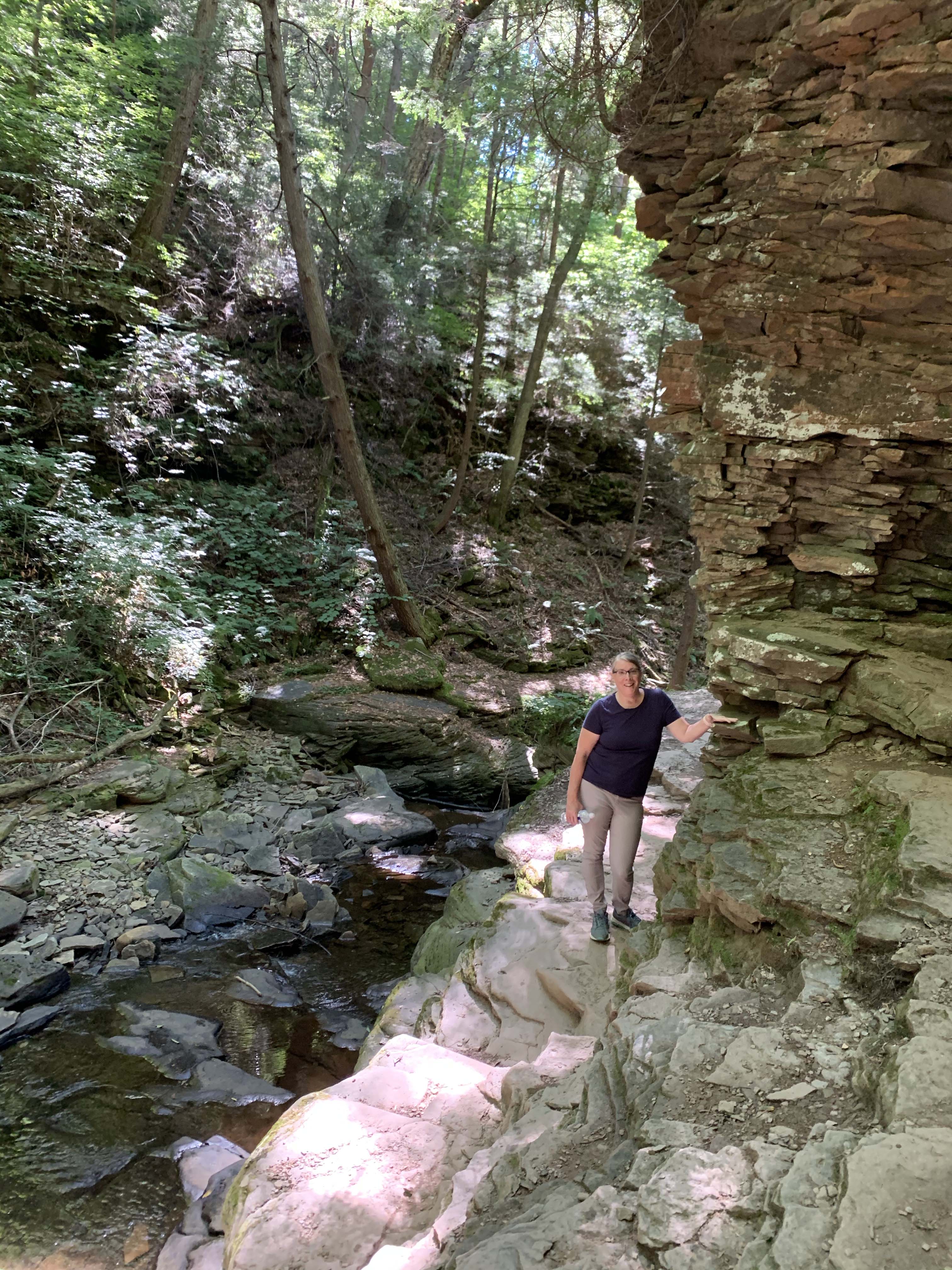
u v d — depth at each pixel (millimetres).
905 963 2740
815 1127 2221
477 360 15773
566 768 10969
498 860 8836
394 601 13031
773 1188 1996
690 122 4855
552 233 16453
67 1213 3865
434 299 16031
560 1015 4277
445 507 15875
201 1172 4109
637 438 19156
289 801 9211
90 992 5672
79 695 8789
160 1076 4895
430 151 16125
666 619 17156
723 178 4848
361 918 7246
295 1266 2637
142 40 13797
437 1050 3951
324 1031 5539
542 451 17938
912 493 4816
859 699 4422
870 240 4328
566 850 6402
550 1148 2576
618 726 4434
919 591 4906
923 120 4000
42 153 11078
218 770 9266
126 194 12227
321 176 13930
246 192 13805
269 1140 3225
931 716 4055
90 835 7363
